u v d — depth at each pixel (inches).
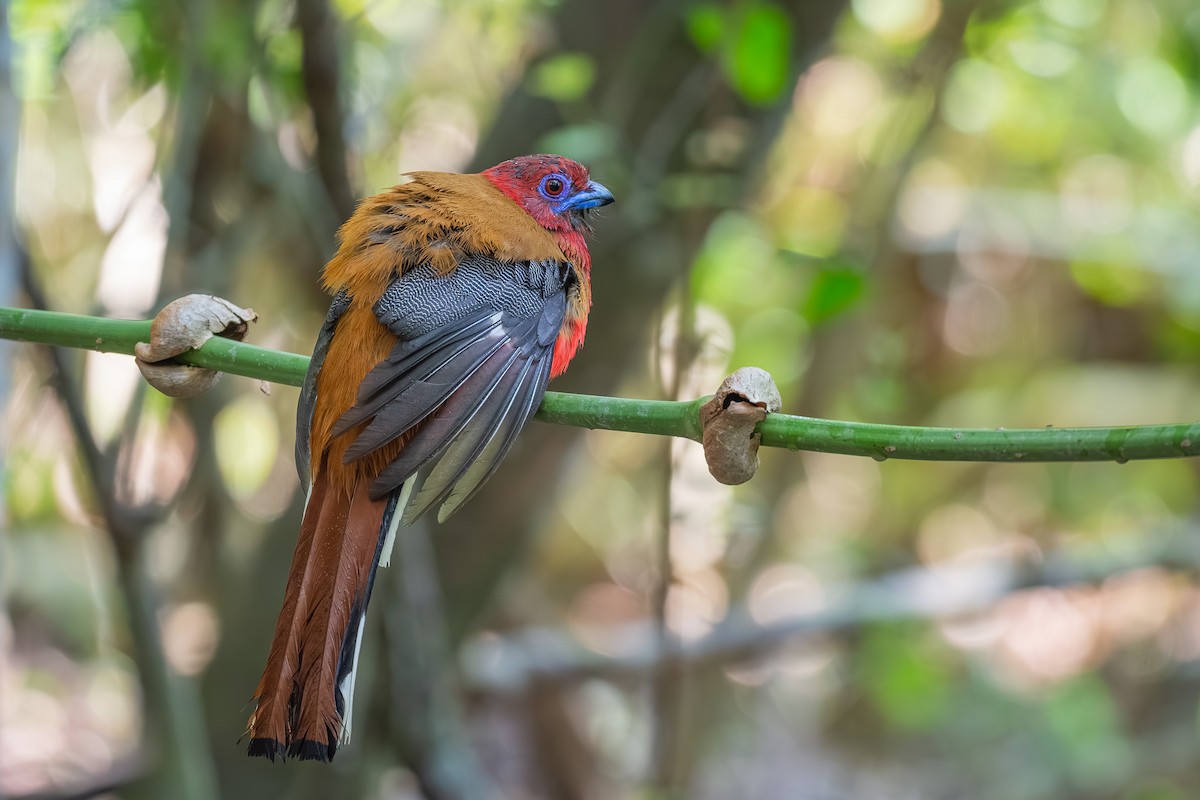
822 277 379.2
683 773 512.7
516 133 415.2
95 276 406.0
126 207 386.6
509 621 640.4
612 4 402.9
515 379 258.1
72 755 589.0
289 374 245.0
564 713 612.7
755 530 488.1
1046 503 716.7
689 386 402.0
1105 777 642.2
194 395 244.1
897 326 658.8
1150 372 681.0
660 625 430.9
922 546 714.8
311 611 224.1
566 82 383.9
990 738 677.3
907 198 629.6
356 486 239.6
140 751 458.0
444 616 436.5
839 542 700.7
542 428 426.6
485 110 494.6
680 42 401.1
